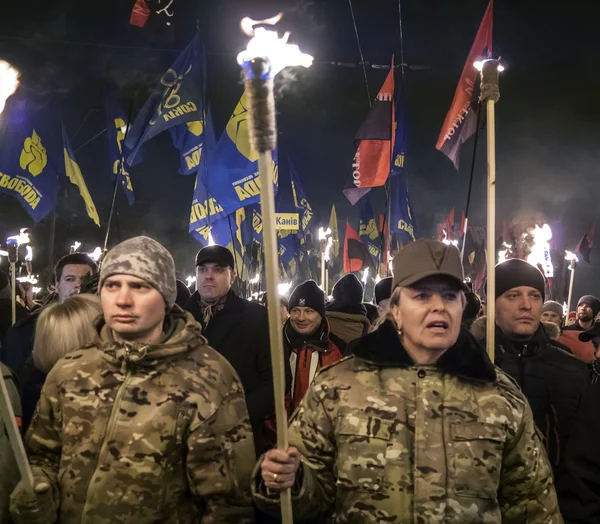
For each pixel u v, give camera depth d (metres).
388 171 10.04
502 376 2.49
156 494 2.35
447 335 2.37
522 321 3.43
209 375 2.52
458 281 2.37
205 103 8.16
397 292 2.49
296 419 2.51
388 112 10.05
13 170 8.70
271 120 1.95
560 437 3.36
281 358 2.09
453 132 6.76
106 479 2.34
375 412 2.35
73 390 2.47
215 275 4.21
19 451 2.25
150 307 2.55
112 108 8.91
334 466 2.42
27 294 8.05
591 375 3.49
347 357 2.54
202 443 2.41
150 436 2.37
